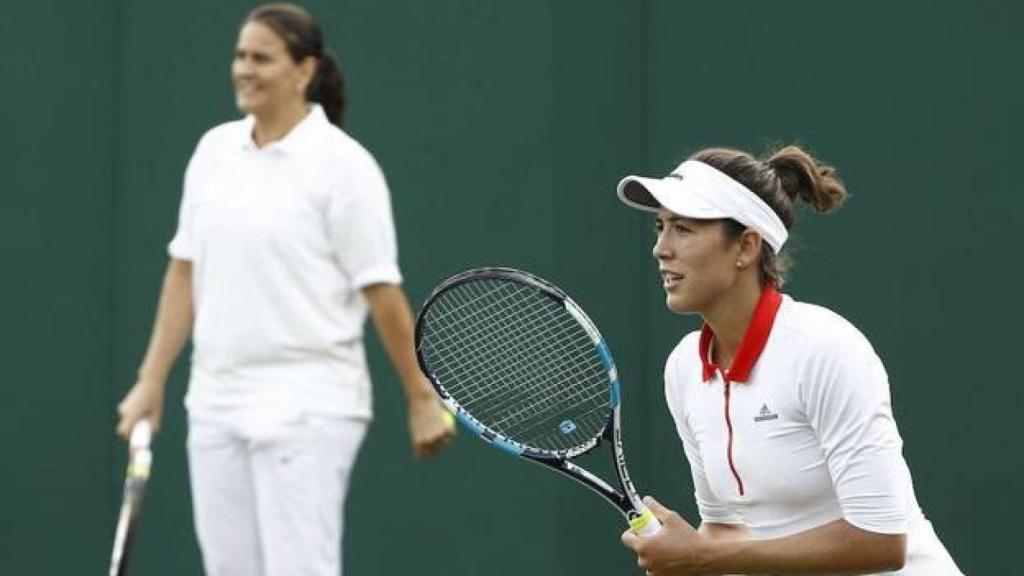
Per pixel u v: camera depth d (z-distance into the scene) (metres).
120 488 23.81
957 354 21.58
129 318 23.73
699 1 22.25
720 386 13.84
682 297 13.69
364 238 18.58
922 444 21.69
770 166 13.92
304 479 18.50
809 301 22.00
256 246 18.42
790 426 13.52
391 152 22.91
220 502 18.86
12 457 24.03
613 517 22.55
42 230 23.94
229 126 19.00
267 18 18.62
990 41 21.47
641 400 22.55
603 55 22.41
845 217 21.89
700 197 13.50
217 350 18.62
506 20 22.55
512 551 22.70
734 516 14.77
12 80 24.00
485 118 22.61
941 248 21.61
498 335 18.58
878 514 13.20
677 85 22.31
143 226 23.69
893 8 21.70
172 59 23.64
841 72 21.84
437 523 22.92
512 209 22.50
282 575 18.47
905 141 21.70
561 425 14.54
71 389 23.89
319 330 18.55
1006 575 21.47
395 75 22.92
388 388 23.06
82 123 23.88
